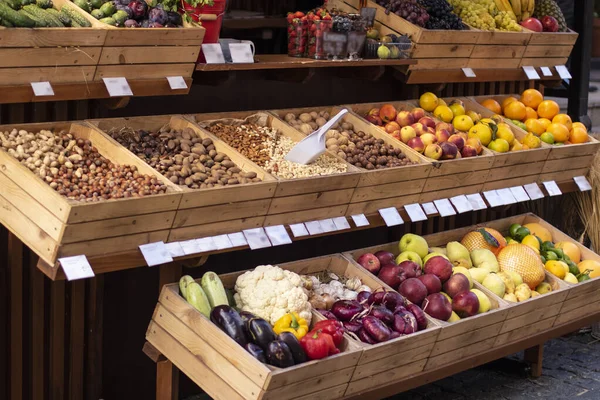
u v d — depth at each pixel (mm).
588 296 3260
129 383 2951
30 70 2385
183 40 2621
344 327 2574
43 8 2502
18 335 2605
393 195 2969
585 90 4305
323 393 2443
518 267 3141
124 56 2533
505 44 3578
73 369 2715
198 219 2488
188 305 2449
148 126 2756
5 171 2385
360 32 3135
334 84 3402
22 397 2688
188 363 2463
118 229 2334
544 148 3432
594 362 3506
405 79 3350
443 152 3076
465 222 3797
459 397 3150
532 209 3943
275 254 3266
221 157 2703
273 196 2623
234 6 3883
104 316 2840
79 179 2428
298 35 3105
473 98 3660
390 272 2857
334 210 2822
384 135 3123
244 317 2469
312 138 2836
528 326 3055
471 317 2799
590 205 3789
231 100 3105
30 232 2332
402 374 2668
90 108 2736
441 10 3365
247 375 2309
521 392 3217
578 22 4207
